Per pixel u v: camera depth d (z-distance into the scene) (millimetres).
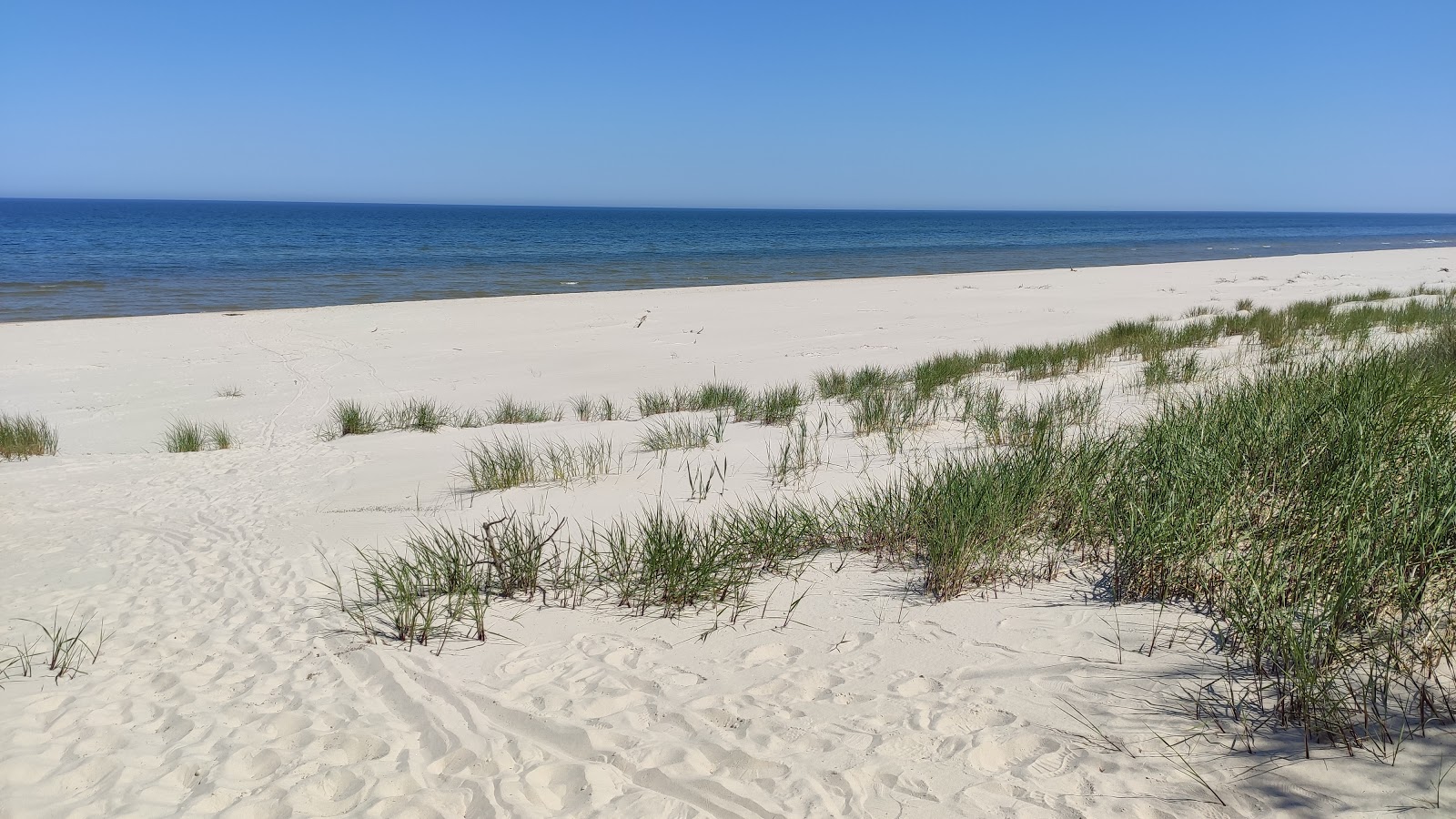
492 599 4387
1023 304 24891
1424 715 2492
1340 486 3875
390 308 24172
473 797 2682
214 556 5895
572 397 13594
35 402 14164
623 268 40969
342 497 7512
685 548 4562
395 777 2812
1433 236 87438
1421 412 5004
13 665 3984
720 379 14562
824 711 3033
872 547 4648
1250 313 17234
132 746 3125
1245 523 3852
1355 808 2197
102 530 6949
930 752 2717
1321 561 3318
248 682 3660
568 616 4102
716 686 3295
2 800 2781
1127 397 8742
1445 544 3242
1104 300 25375
